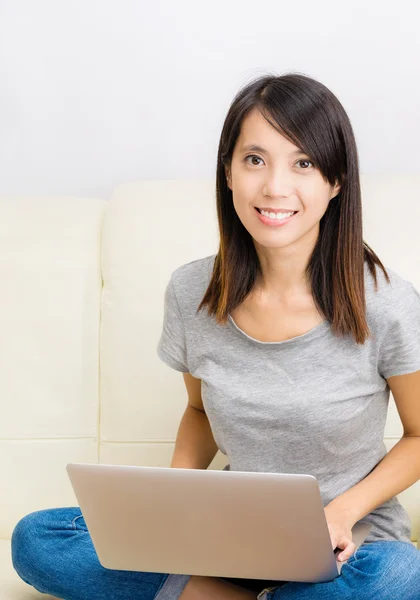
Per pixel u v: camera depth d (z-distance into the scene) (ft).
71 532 5.92
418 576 4.96
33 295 7.07
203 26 8.00
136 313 6.95
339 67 7.98
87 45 8.07
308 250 5.44
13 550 5.97
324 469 5.59
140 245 7.07
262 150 5.08
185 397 6.88
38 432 6.97
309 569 4.87
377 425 5.65
